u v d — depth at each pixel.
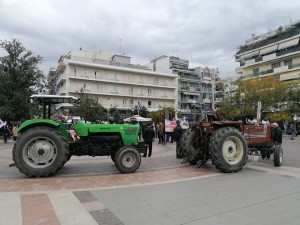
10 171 9.59
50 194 6.42
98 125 9.41
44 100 10.26
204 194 6.41
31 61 33.38
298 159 12.48
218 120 10.98
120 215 5.04
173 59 73.25
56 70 60.00
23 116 31.67
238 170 9.35
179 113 66.25
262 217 4.90
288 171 9.36
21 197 6.17
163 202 5.81
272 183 7.51
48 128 8.77
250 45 61.78
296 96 37.00
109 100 58.09
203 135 10.34
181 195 6.34
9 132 28.34
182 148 11.01
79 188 7.04
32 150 8.54
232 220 4.77
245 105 38.56
